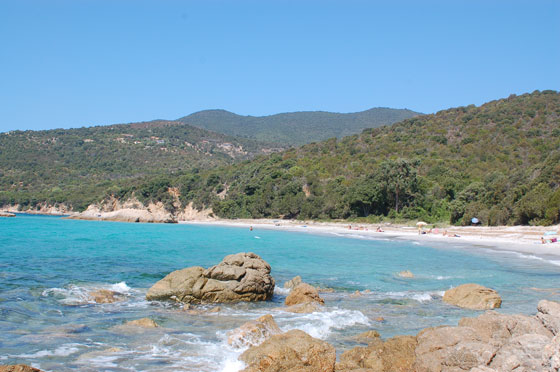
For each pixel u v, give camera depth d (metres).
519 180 68.50
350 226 82.44
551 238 47.34
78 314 15.91
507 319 11.82
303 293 18.44
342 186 99.50
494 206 67.12
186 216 131.38
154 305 17.91
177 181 141.75
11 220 101.06
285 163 126.56
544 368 8.55
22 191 162.88
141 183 144.00
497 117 125.12
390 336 13.65
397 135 128.25
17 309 16.08
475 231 61.72
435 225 75.75
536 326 11.24
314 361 10.06
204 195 131.62
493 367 9.41
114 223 105.62
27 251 36.00
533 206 57.56
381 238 61.31
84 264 29.00
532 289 22.08
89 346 12.19
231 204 120.62
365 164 112.19
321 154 131.75
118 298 18.86
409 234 67.31
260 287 19.75
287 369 9.70
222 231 80.38
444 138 118.94
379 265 31.95
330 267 30.73
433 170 98.12
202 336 13.40
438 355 10.28
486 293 18.34
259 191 116.88
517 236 52.88
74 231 67.44
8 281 21.44
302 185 108.75
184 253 38.22
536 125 115.69
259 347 10.62
